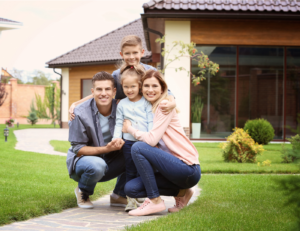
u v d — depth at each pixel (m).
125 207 3.39
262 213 2.86
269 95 11.35
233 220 2.56
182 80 10.62
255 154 6.71
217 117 11.23
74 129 3.19
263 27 10.82
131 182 3.05
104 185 4.45
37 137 12.59
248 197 3.62
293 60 11.34
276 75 11.33
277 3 10.42
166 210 3.28
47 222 2.62
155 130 2.95
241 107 11.25
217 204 3.24
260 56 11.22
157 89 3.06
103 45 18.20
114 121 3.35
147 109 3.15
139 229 2.30
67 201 3.32
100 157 3.34
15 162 6.14
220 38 10.76
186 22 10.61
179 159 2.99
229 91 11.21
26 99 25.69
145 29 10.83
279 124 11.46
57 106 26.08
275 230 2.33
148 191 2.98
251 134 10.05
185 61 10.59
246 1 10.36
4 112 24.67
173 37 10.58
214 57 11.04
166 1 10.13
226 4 10.21
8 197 3.34
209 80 11.15
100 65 17.36
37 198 3.34
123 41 3.49
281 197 3.61
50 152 8.30
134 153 2.96
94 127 3.23
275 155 7.61
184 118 10.70
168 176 2.96
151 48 14.41
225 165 6.18
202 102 11.17
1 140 10.62
